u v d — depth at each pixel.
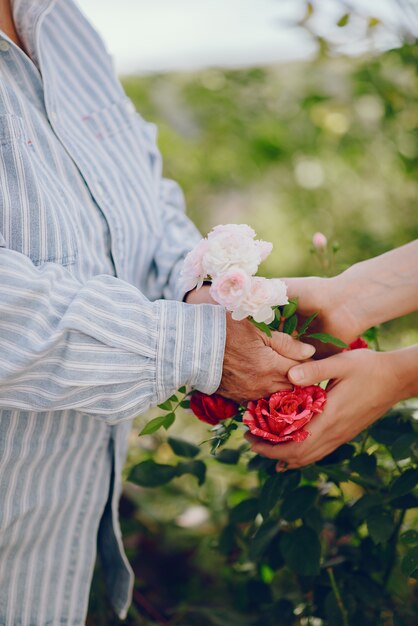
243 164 2.38
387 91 1.80
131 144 1.18
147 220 1.16
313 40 1.46
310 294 1.08
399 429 1.15
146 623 1.38
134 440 1.59
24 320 0.91
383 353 1.04
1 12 1.06
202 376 0.95
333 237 2.19
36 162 1.00
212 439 1.04
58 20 1.16
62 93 1.13
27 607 1.06
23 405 0.94
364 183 2.21
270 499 1.12
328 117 2.14
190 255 0.96
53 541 1.06
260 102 2.40
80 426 1.04
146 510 1.51
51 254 0.98
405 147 1.87
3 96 0.98
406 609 1.24
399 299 1.07
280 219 2.40
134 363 0.93
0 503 1.00
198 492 1.53
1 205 0.96
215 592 1.48
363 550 1.23
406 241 2.04
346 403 1.03
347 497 1.46
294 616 1.26
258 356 0.97
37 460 1.02
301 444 1.03
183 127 2.46
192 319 0.95
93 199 1.06
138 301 0.94
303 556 1.13
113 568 1.18
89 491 1.07
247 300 0.92
